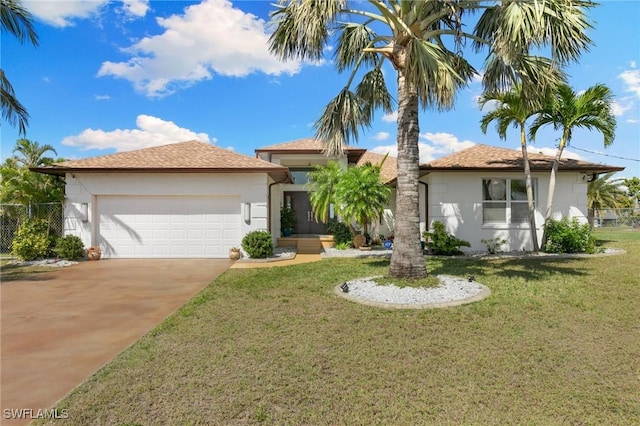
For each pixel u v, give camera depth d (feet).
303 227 65.98
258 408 10.23
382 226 60.08
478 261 37.19
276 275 30.99
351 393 11.00
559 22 20.81
